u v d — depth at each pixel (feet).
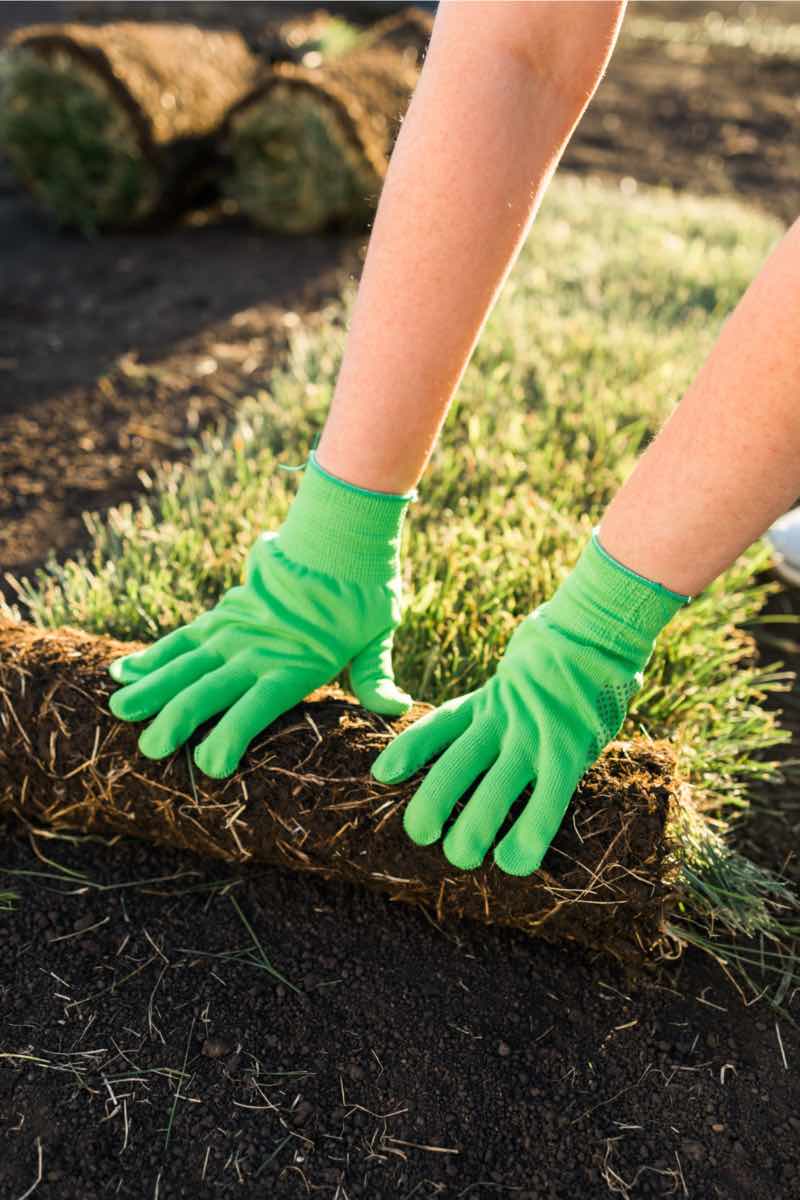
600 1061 4.86
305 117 15.23
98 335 12.29
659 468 4.24
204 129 15.74
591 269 13.80
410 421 4.64
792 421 3.81
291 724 5.20
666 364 10.74
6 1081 4.57
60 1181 4.27
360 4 31.86
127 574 7.55
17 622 6.13
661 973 5.28
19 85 14.51
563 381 10.56
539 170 4.31
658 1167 4.48
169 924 5.33
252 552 5.39
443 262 4.24
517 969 5.22
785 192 20.49
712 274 13.99
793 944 5.55
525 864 4.62
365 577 5.11
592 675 4.72
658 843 4.79
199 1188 4.29
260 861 5.58
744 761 6.45
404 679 6.39
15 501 8.91
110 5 30.99
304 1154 4.42
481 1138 4.54
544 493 8.57
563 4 3.95
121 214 15.57
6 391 10.80
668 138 23.99
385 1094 4.66
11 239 15.49
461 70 4.08
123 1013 4.90
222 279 14.23
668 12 42.34
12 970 5.05
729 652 7.39
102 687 5.39
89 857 5.65
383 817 4.98
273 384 10.51
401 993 5.07
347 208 15.92
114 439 9.99
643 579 4.43
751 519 4.15
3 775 5.46
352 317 4.64
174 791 5.19
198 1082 4.65
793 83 29.81
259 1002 4.99
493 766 4.78
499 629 6.57
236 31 19.60
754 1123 4.66
